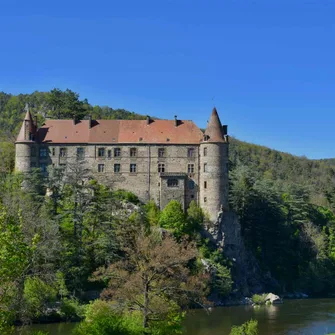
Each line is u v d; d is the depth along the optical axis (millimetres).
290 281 131125
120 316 51281
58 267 88438
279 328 82562
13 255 40344
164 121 129125
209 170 120625
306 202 160750
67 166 113438
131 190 123250
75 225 96375
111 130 127000
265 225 136500
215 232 118062
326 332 80000
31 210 90250
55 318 79312
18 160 122000
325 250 144500
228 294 108875
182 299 58406
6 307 43781
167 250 57344
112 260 90062
